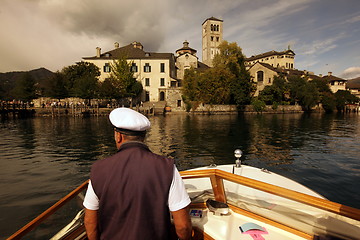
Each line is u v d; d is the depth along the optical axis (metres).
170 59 47.72
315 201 1.51
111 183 0.99
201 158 9.49
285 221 1.77
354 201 5.41
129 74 41.50
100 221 1.03
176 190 1.02
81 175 7.33
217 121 28.09
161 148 11.55
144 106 41.66
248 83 43.88
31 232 1.39
